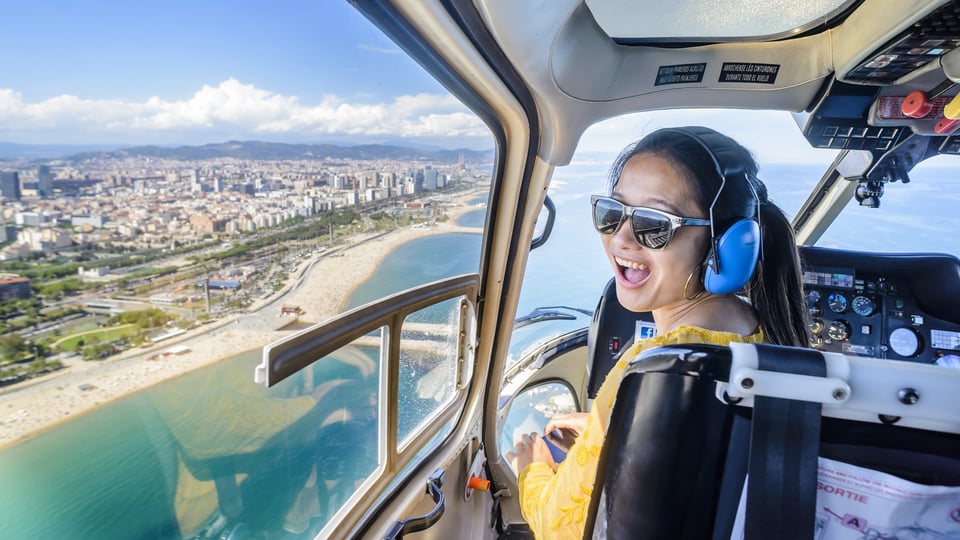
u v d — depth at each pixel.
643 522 0.43
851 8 0.83
